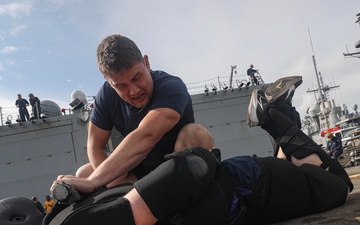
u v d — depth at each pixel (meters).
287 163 1.95
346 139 19.45
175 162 1.35
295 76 2.55
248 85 15.12
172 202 1.32
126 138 1.58
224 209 1.47
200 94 14.60
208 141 1.79
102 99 1.98
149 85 1.67
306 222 1.77
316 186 1.96
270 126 2.45
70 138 13.11
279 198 1.83
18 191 12.27
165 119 1.61
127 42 1.58
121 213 1.29
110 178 1.50
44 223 1.43
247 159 1.83
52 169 12.67
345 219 1.68
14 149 12.73
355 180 4.46
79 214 1.29
